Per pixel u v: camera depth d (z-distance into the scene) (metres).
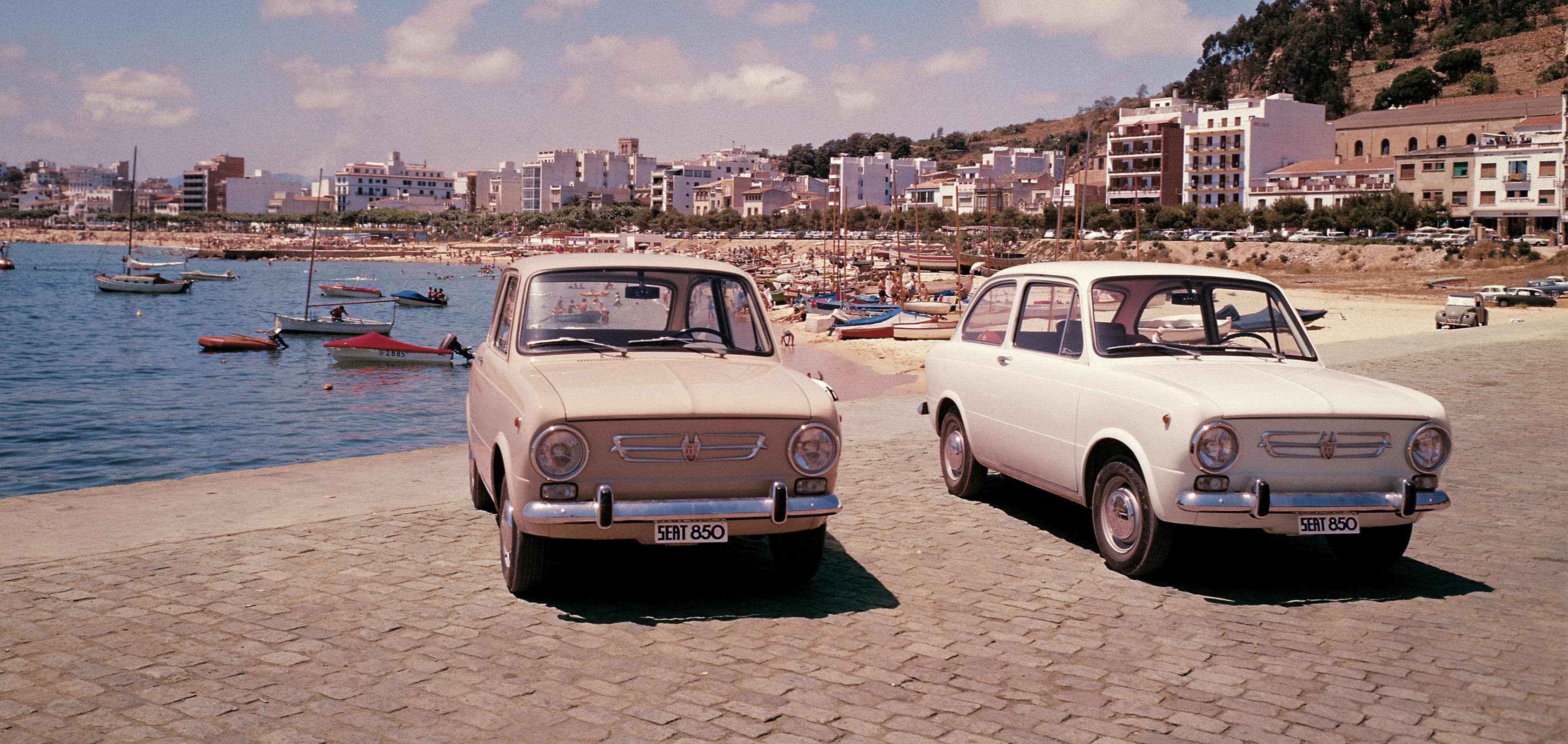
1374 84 191.12
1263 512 5.49
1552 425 11.66
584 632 5.07
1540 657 4.91
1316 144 116.00
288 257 162.25
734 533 5.26
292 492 8.17
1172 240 90.56
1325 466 5.66
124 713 4.09
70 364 37.81
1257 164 111.56
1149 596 5.75
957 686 4.48
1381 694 4.46
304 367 37.16
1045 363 6.83
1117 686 4.51
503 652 4.78
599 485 5.15
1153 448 5.73
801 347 41.28
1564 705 4.36
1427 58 194.38
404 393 31.09
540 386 5.38
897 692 4.40
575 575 6.01
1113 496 6.17
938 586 5.88
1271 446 5.59
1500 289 48.09
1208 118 116.56
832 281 74.50
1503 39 186.00
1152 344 6.54
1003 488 8.41
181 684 4.38
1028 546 6.73
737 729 4.02
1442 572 6.27
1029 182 148.75
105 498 7.94
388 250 170.62
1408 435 5.76
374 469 9.23
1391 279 68.88
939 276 80.00
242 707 4.16
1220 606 5.59
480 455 6.54
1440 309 45.53
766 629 5.16
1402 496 5.69
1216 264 84.12
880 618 5.34
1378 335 36.19
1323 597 5.77
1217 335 6.76
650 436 5.17
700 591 5.75
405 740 3.88
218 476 8.87
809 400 5.51
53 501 7.82
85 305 68.62
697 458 5.22
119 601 5.44
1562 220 79.62
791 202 176.12
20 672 4.48
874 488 8.38
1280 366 6.51
